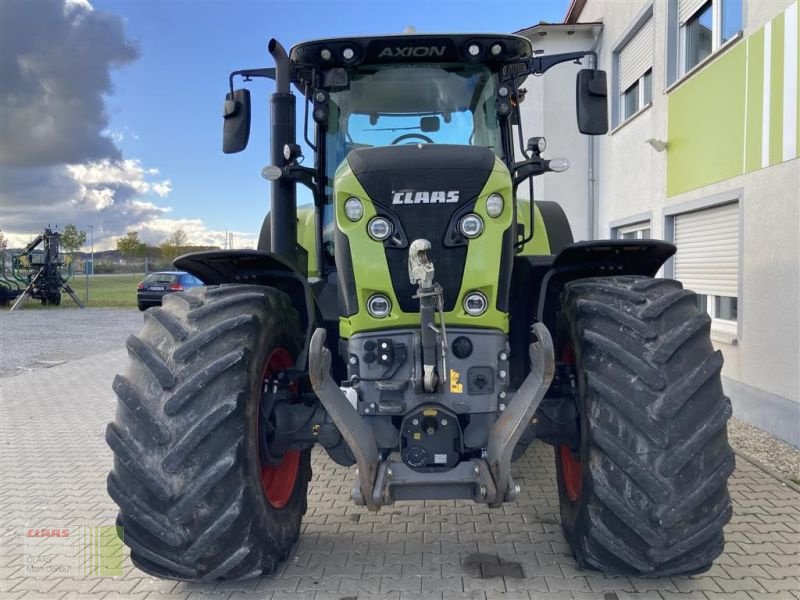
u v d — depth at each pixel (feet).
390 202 9.84
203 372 8.82
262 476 9.95
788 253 18.25
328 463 16.90
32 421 22.56
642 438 8.76
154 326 9.56
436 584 10.40
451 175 9.89
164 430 8.61
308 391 11.03
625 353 9.08
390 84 13.41
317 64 13.12
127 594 10.41
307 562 11.26
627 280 10.37
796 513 13.12
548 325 12.01
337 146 13.41
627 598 9.87
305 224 14.74
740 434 19.01
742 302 20.76
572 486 10.88
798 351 17.72
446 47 12.92
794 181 17.98
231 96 13.60
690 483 8.66
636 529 8.75
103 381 29.81
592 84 13.21
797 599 9.82
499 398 9.93
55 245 77.20
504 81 13.65
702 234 24.95
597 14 40.65
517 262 12.28
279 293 10.67
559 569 10.84
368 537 12.26
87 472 16.97
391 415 9.70
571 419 10.49
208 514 8.68
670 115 27.14
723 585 10.25
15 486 15.87
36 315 65.82
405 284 9.78
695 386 8.85
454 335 9.76
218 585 10.54
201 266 11.42
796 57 17.87
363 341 9.85
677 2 27.48
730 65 21.75
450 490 9.27
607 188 38.14
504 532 12.38
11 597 10.41
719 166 22.58
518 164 12.73
